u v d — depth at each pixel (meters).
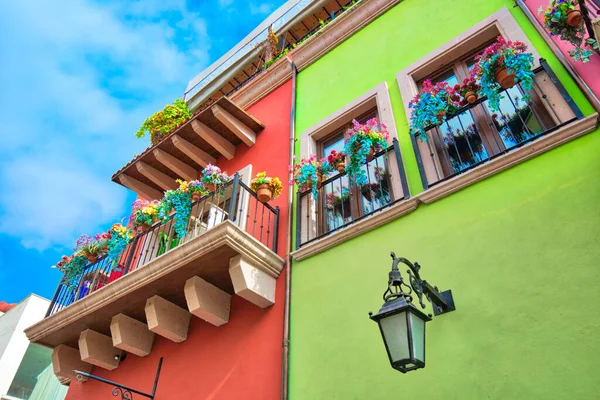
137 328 5.77
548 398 2.84
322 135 6.38
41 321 6.06
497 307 3.36
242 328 4.99
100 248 6.57
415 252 4.09
